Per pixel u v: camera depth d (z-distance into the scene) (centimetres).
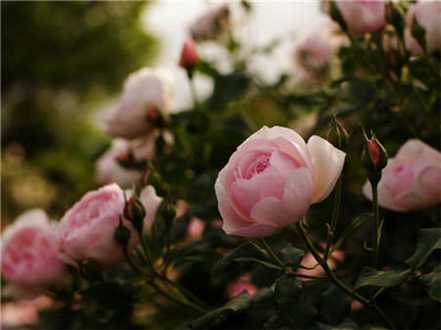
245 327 73
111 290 74
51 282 84
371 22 80
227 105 94
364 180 85
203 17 104
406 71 81
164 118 91
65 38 902
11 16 884
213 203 82
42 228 84
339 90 86
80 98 943
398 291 67
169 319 82
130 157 92
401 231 75
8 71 898
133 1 915
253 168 60
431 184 69
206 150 93
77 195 126
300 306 62
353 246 75
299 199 59
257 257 67
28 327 105
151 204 73
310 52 98
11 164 494
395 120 83
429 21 75
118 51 910
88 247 71
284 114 100
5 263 84
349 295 63
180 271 85
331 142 63
